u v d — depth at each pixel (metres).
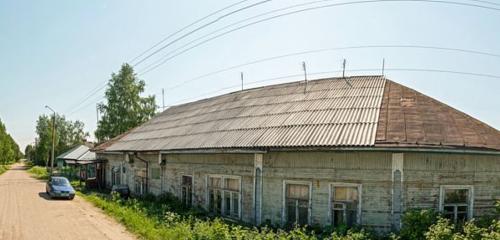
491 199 11.95
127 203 19.59
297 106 15.45
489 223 10.86
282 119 14.72
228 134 15.77
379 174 11.34
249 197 14.16
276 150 12.84
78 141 80.00
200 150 15.86
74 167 47.12
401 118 12.25
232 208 15.02
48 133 75.25
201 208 16.67
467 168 11.68
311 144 11.86
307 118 13.91
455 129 11.94
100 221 15.69
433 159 11.34
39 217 16.67
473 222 10.51
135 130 27.50
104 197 23.88
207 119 19.55
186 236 11.20
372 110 12.98
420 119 12.24
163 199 19.14
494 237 8.70
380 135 11.32
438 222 9.65
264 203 13.54
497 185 12.12
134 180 23.84
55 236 12.80
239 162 14.74
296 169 12.76
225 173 15.39
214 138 16.14
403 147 10.77
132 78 44.41
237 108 18.55
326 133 12.27
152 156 21.44
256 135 14.27
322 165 12.20
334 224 11.95
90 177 33.06
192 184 17.45
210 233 11.00
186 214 15.51
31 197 24.61
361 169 11.55
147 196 20.88
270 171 13.46
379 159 11.36
